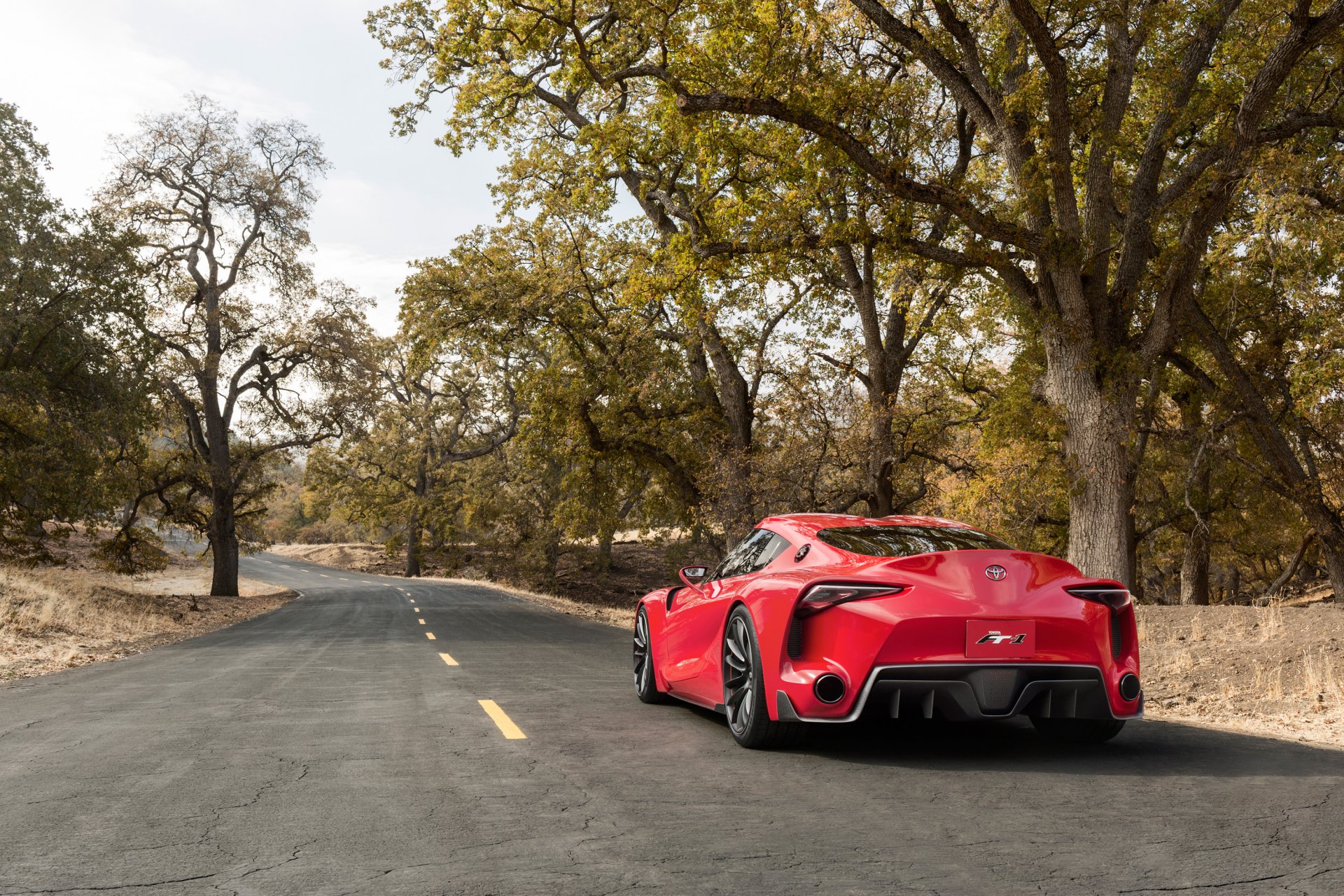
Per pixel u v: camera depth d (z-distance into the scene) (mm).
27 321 24766
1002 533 25547
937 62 15820
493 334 28297
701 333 25734
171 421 41094
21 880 3203
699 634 6562
